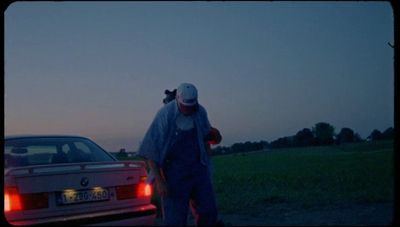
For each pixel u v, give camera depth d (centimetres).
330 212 662
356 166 1078
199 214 519
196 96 500
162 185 497
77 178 497
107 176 517
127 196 529
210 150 530
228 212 696
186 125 506
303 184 906
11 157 549
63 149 588
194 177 510
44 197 479
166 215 507
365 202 723
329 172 1025
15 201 466
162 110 501
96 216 492
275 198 785
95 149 616
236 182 968
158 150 498
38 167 486
